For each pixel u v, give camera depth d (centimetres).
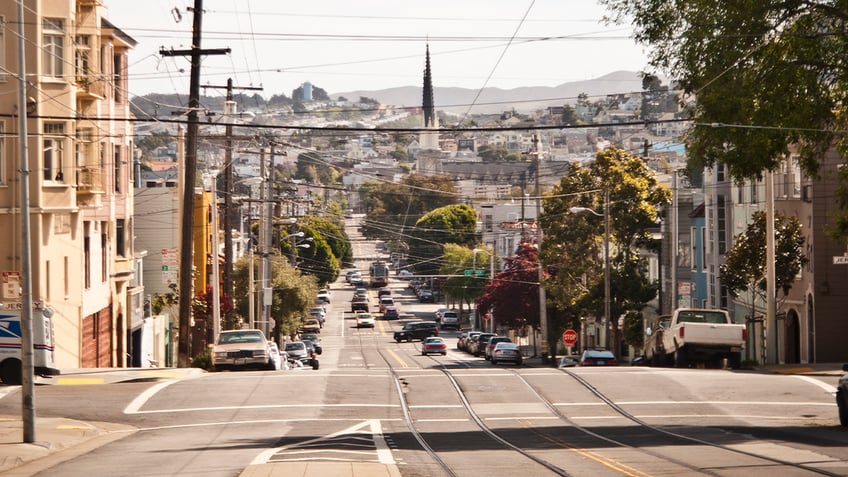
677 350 4038
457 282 11975
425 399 3181
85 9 4422
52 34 4109
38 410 2912
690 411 2853
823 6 2666
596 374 3716
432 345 8112
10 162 3994
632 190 6281
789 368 3897
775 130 2741
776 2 2697
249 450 2073
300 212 15462
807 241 4759
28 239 2327
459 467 1772
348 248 17125
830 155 4594
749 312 5744
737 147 2791
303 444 2184
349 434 2428
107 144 5016
